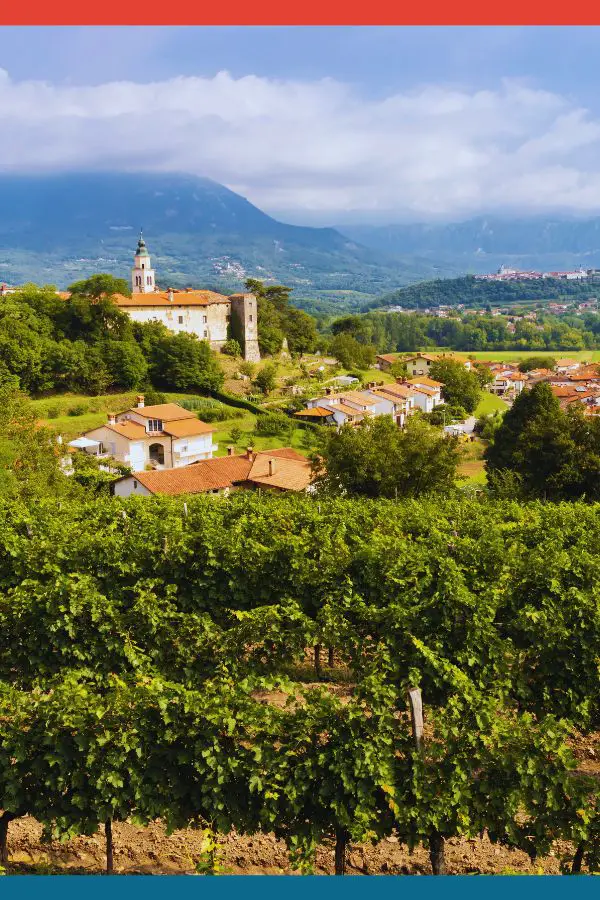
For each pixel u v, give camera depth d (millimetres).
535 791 11953
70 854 12758
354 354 136250
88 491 47156
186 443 73375
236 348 116375
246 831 12312
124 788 12273
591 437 44344
